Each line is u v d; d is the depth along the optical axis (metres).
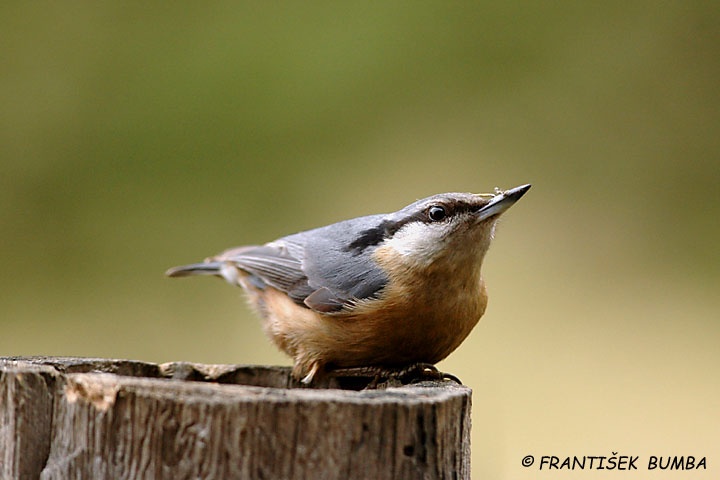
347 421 4.45
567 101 13.62
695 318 12.11
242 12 13.58
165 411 4.37
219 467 4.33
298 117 13.37
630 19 13.71
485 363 11.59
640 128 13.49
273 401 4.37
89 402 4.50
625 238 12.95
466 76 13.63
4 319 12.57
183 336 12.68
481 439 10.69
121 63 13.33
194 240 13.05
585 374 11.39
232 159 13.26
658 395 11.11
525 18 13.66
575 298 12.49
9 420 4.75
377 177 13.22
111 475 4.41
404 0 13.64
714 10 13.66
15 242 12.82
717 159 13.25
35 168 13.01
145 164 13.15
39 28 13.38
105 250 12.98
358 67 13.55
